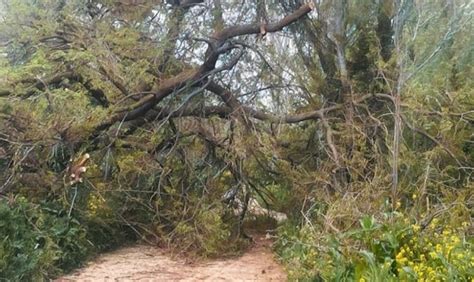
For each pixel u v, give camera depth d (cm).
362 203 484
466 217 442
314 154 674
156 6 653
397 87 568
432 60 589
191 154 667
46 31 589
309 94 684
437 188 512
